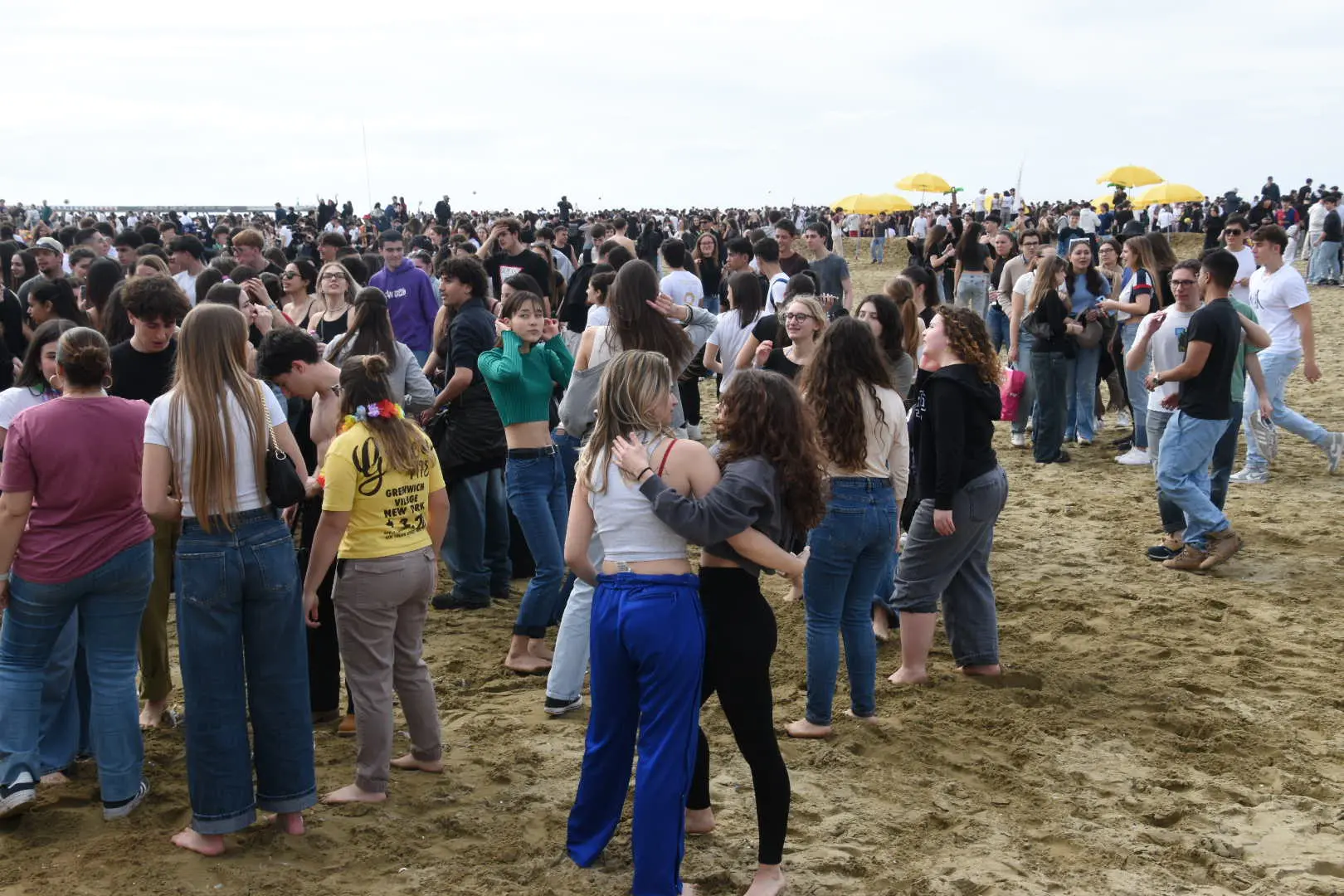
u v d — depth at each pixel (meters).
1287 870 4.09
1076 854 4.21
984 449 5.53
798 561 3.76
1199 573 7.66
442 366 7.83
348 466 4.22
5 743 4.20
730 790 4.71
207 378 3.91
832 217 40.19
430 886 3.89
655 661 3.68
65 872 3.91
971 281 13.81
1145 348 8.69
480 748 5.06
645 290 5.45
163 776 4.71
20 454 4.07
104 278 6.79
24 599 4.17
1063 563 7.91
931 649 6.44
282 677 4.13
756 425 3.83
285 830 4.21
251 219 32.31
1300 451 11.09
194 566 3.94
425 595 4.58
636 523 3.77
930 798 4.64
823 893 3.91
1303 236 31.47
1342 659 6.19
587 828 4.05
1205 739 5.29
